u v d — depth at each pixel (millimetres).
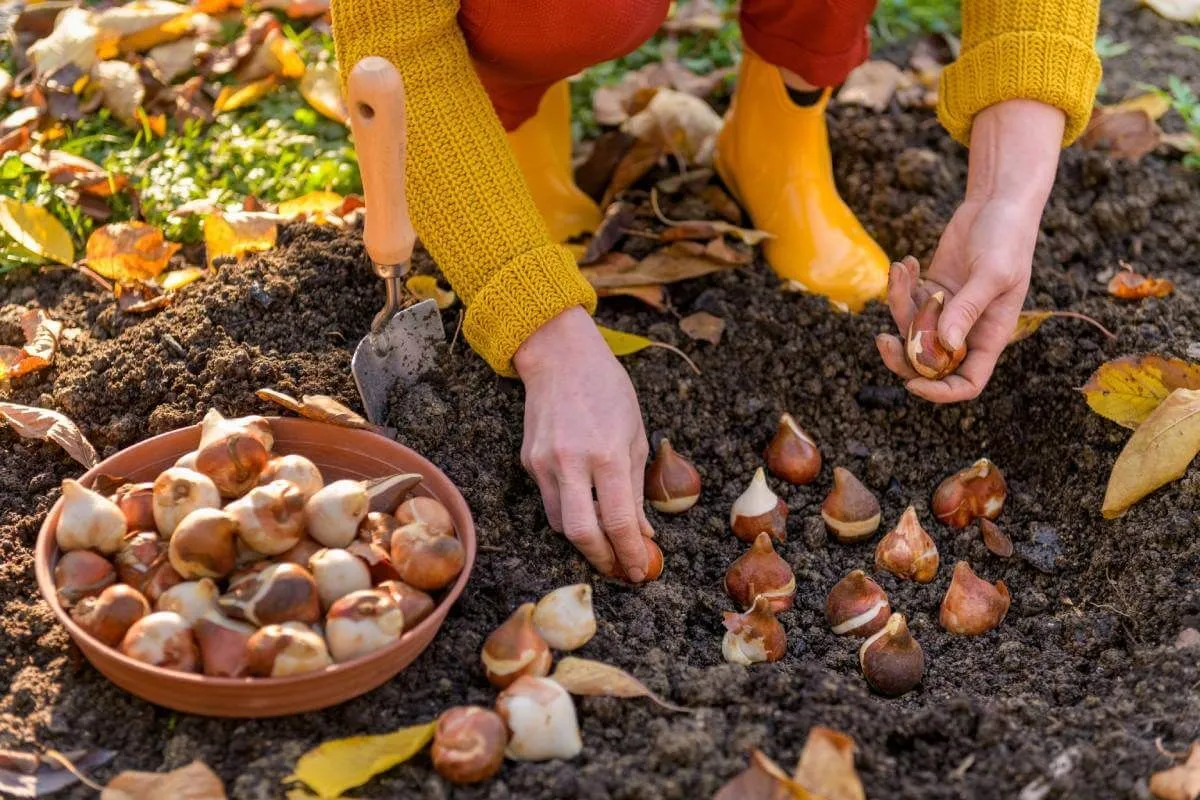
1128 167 1528
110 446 1239
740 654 1132
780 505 1252
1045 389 1331
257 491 1057
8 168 1454
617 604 1163
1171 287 1386
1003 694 1127
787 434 1286
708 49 1714
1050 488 1300
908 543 1213
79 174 1457
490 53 1266
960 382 1188
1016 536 1272
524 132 1425
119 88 1547
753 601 1158
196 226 1434
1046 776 1030
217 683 1006
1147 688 1093
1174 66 1721
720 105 1640
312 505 1072
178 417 1229
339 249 1369
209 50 1618
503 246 1167
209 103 1579
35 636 1107
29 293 1374
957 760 1056
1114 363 1268
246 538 1051
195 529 1038
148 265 1373
